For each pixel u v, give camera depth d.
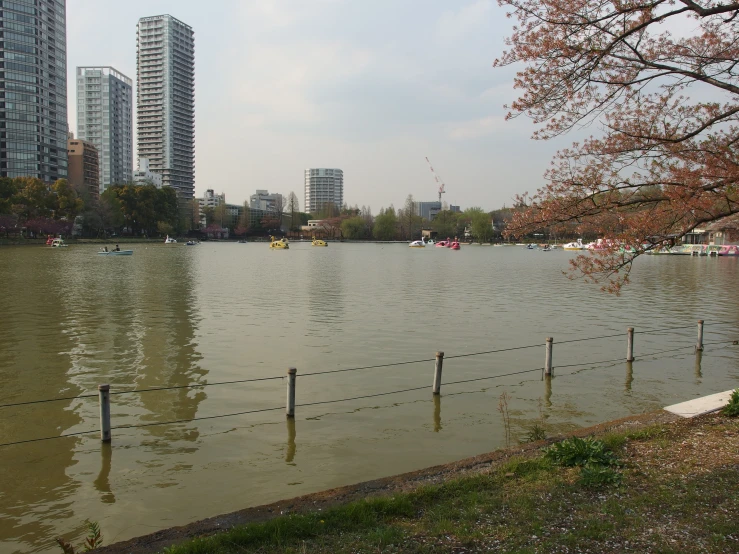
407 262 79.75
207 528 6.39
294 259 86.12
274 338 21.66
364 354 18.92
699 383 15.38
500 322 25.62
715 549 5.41
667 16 8.82
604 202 9.45
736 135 9.19
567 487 6.99
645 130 9.43
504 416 12.64
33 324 24.45
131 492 9.11
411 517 6.37
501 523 6.09
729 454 7.82
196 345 20.31
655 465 7.59
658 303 32.88
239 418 12.59
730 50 9.38
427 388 14.89
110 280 45.12
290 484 9.37
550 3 9.16
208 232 194.00
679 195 8.77
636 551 5.40
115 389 14.81
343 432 11.72
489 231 176.12
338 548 5.62
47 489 9.22
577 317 27.23
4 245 101.31
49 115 157.12
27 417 12.66
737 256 92.31
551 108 9.73
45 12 154.62
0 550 7.49
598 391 14.59
